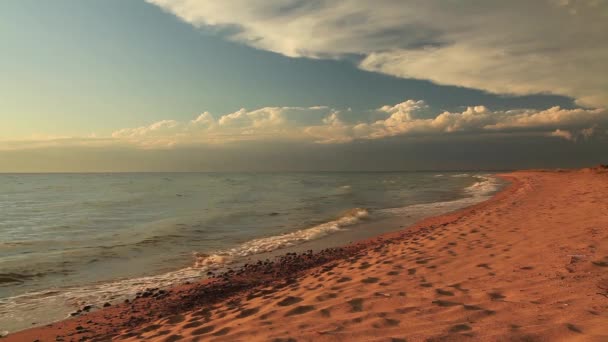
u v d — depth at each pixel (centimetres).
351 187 4606
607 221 790
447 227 1070
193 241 1262
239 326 418
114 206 2570
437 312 372
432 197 2725
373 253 841
